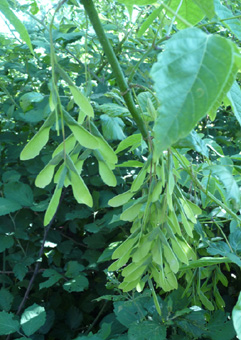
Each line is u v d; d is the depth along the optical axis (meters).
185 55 0.41
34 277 2.09
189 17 0.80
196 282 1.50
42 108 2.14
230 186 1.03
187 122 0.38
